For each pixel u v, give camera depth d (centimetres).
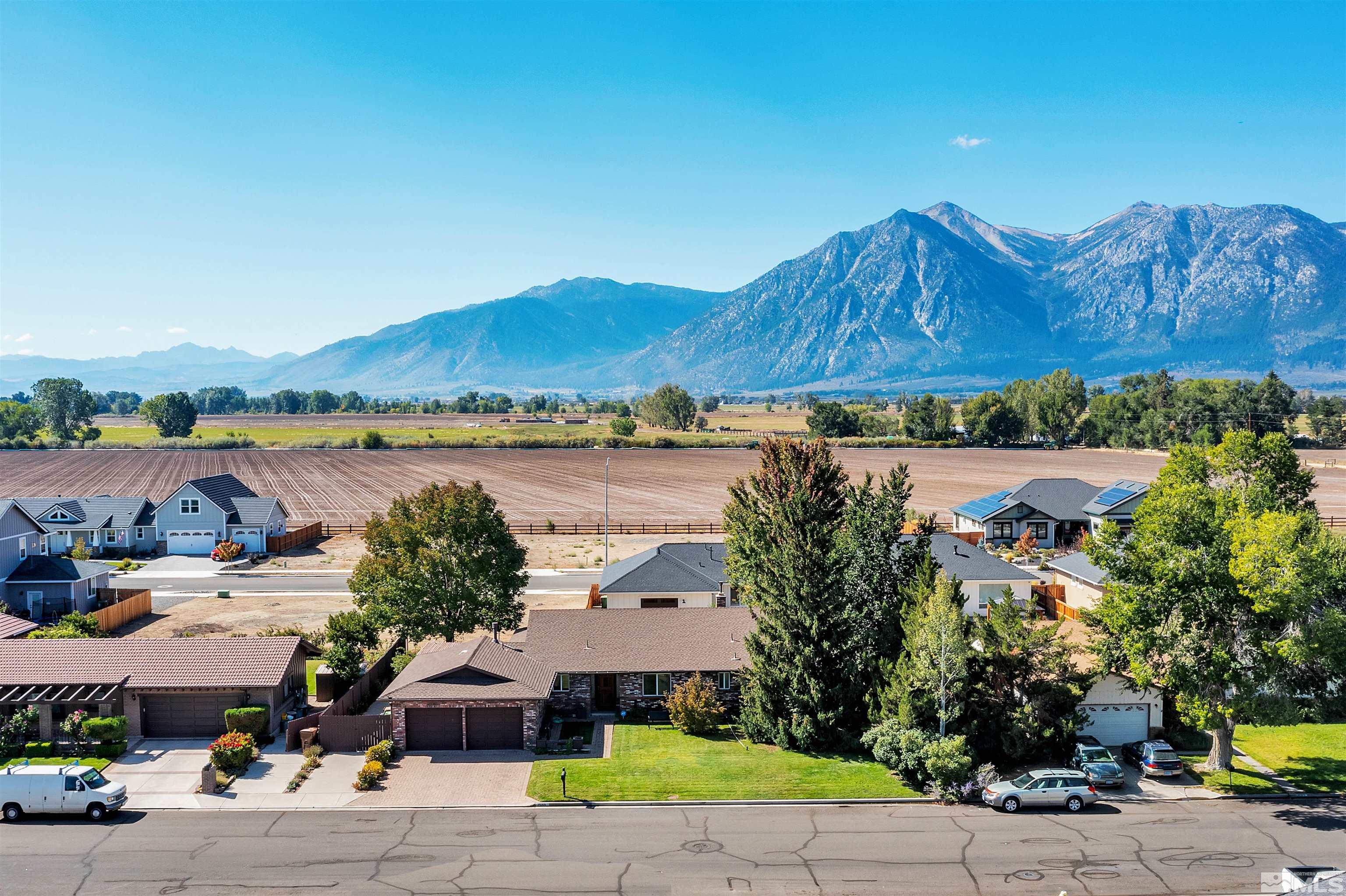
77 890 2864
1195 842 3266
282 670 4328
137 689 4203
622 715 4628
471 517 5138
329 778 3844
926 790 3744
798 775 3894
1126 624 3800
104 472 16638
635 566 6125
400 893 2858
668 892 2883
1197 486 3841
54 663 4338
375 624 4947
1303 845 3241
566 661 4650
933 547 6675
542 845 3222
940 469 16662
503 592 5225
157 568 8419
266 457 19800
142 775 3847
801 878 2980
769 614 4372
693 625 4972
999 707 3962
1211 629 3756
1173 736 4291
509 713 4194
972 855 3161
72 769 3466
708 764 4009
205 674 4288
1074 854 3170
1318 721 4525
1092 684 4025
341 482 15412
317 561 8831
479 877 2975
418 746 4181
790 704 4247
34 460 18875
